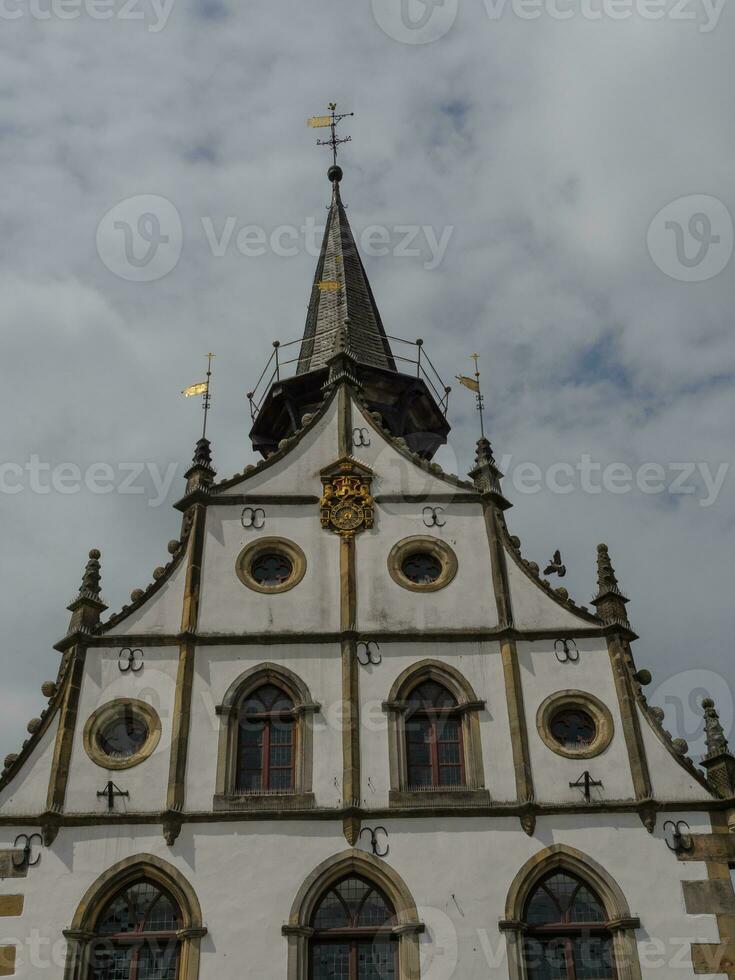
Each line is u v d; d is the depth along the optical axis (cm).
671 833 2375
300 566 2714
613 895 2300
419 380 3481
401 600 2672
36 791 2370
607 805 2395
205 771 2414
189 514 2794
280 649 2581
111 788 2367
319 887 2294
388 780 2416
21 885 2259
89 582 2656
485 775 2438
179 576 2691
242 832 2339
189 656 2548
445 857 2331
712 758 2470
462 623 2644
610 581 2709
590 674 2583
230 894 2272
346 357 3131
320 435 2967
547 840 2356
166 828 2325
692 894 2308
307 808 2370
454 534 2794
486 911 2277
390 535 2777
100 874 2278
